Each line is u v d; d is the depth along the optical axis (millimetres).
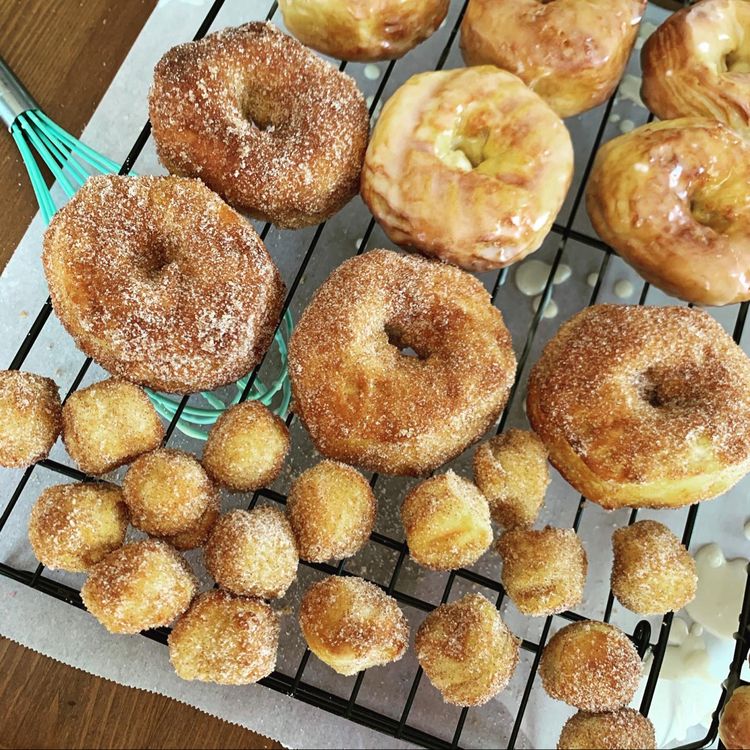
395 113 321
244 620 278
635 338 310
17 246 358
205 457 301
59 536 281
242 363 309
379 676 338
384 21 339
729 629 347
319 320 307
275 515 294
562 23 332
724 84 341
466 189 308
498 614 296
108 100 378
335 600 282
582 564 302
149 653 322
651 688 317
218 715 321
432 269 312
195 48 314
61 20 381
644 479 296
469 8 349
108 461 292
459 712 339
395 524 350
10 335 350
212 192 308
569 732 299
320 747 322
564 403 308
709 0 355
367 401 297
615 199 332
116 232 298
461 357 306
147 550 278
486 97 321
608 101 396
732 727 286
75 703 322
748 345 377
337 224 383
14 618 321
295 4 339
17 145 366
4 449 291
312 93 319
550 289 381
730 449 296
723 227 337
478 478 307
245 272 299
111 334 288
